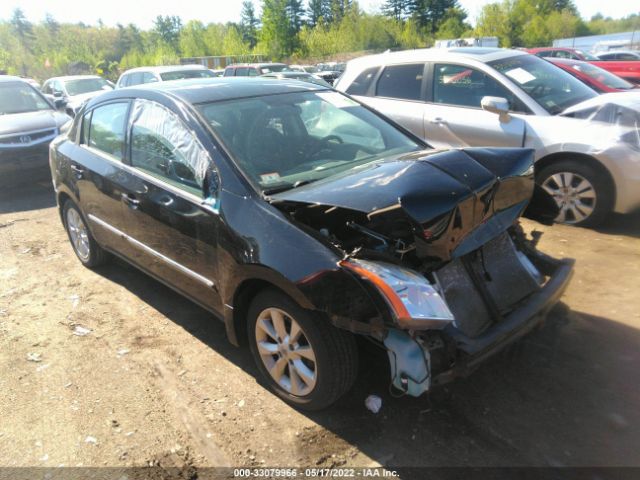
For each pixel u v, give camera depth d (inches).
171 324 161.2
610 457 102.9
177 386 131.0
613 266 183.9
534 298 119.0
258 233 113.7
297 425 115.5
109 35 3297.2
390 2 3154.5
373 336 102.9
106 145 172.7
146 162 151.9
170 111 143.8
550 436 108.8
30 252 228.4
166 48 2524.6
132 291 184.9
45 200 318.0
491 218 118.0
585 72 304.2
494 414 115.6
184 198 134.4
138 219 152.8
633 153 201.6
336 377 109.1
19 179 323.6
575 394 120.6
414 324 93.8
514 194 120.6
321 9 3125.0
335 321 100.8
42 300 180.9
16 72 2331.4
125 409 123.3
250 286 121.3
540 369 129.6
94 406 124.7
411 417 115.9
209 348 147.3
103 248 185.9
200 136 133.0
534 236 149.5
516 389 123.0
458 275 118.6
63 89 628.4
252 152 132.3
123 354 145.9
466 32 2566.4
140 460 108.1
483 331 110.1
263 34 2146.9
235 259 117.9
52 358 145.4
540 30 2314.2
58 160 197.2
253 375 134.2
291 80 172.6
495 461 103.3
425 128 254.5
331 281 101.3
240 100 147.2
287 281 106.2
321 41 2078.0
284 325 116.5
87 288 188.7
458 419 114.7
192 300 144.9
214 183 126.6
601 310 156.0
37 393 130.5
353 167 136.2
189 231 132.4
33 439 115.0
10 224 271.1
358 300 98.3
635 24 3149.6
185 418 119.5
